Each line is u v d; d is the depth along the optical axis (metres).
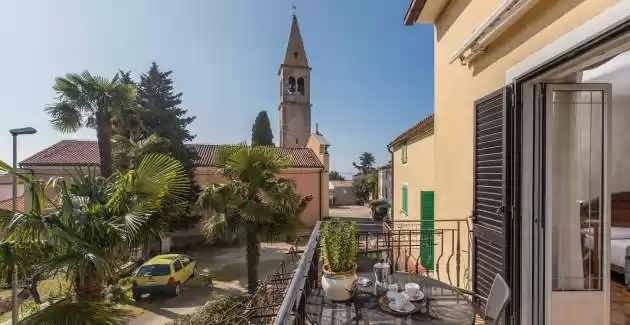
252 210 8.05
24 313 7.34
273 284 4.68
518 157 2.77
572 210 2.73
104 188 5.50
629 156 4.37
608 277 2.70
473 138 3.63
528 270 2.74
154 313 8.29
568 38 2.13
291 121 31.52
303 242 15.33
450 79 4.57
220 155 8.66
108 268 4.48
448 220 4.25
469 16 3.91
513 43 2.88
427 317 2.11
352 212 28.20
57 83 9.56
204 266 12.31
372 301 2.36
